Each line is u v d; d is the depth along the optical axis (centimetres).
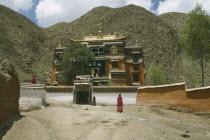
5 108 1410
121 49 5928
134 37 11444
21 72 8219
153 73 6216
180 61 10625
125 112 2416
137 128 1525
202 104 2203
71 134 1356
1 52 8994
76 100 3123
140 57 6288
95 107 2720
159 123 1833
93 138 1277
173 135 1478
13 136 1237
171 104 2383
